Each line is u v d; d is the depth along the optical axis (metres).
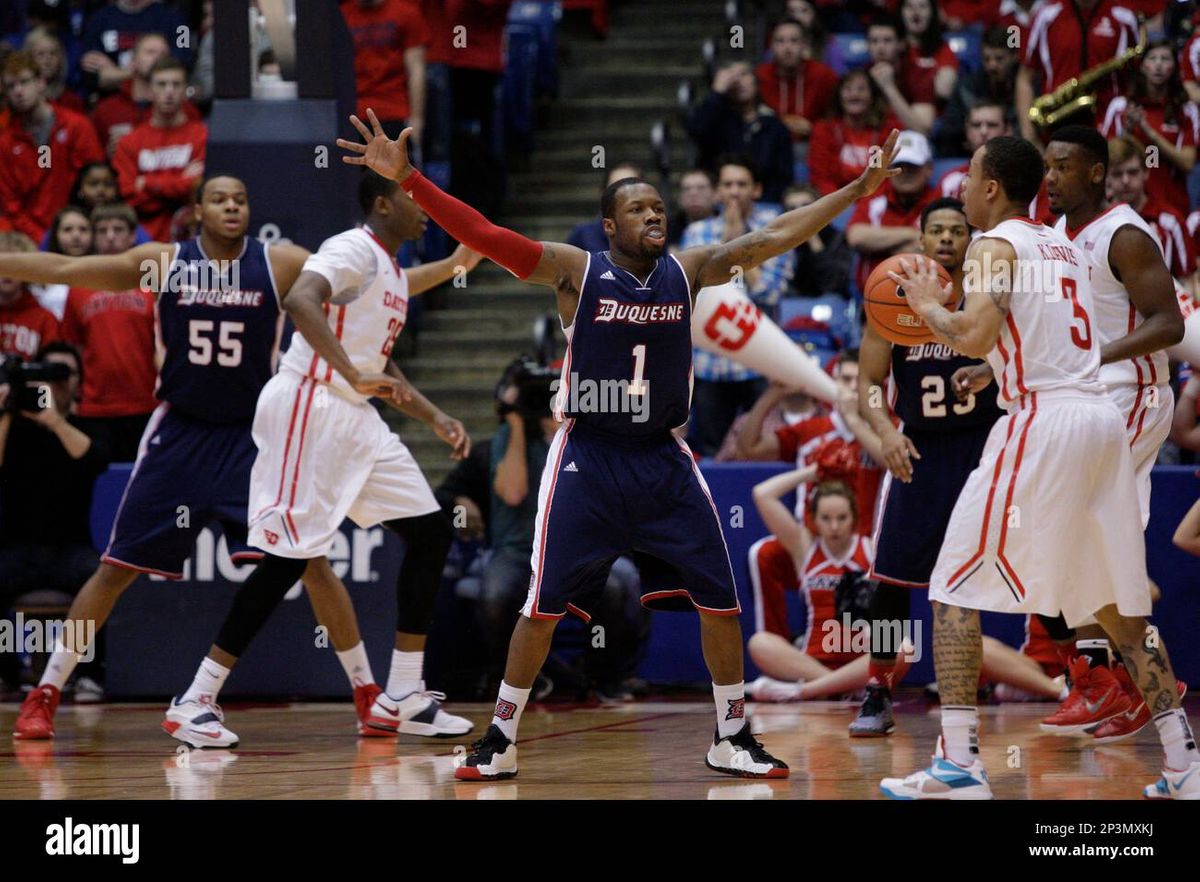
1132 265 8.57
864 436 13.25
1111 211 8.78
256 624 9.89
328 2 12.52
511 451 13.20
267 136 12.54
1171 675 7.06
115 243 15.55
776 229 8.11
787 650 13.30
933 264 7.47
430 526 10.34
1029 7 21.97
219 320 10.33
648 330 7.63
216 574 12.79
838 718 11.58
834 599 13.45
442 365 19.17
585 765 8.35
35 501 13.77
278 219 12.58
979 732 10.28
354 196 12.59
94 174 17.39
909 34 20.45
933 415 10.07
